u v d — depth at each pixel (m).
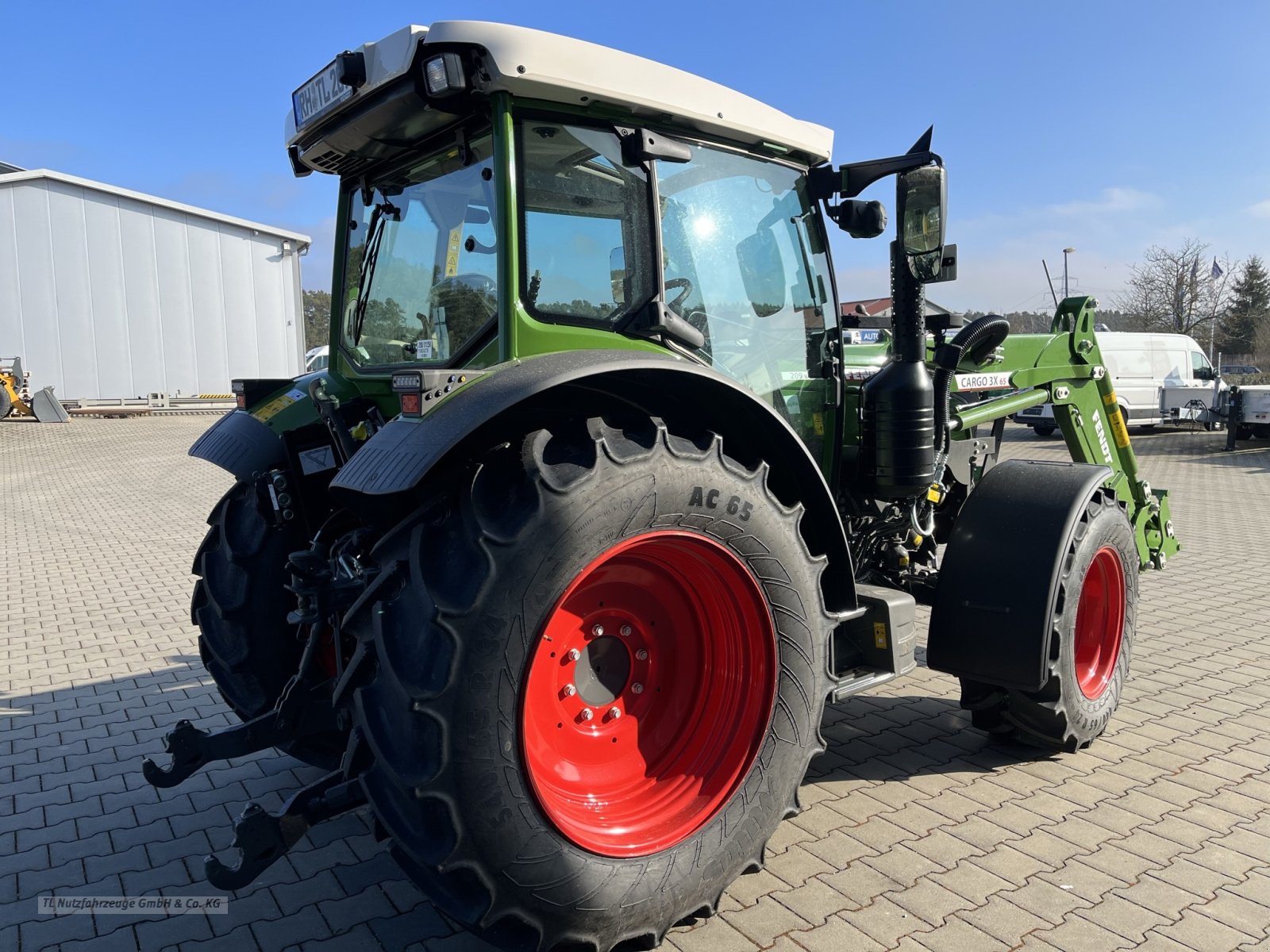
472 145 2.67
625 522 2.18
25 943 2.56
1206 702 4.18
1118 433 4.88
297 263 25.03
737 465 2.44
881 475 3.37
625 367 2.24
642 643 2.59
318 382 3.29
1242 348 47.78
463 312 2.75
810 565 2.64
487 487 2.13
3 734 4.11
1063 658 3.35
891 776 3.48
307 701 2.93
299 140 3.05
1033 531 3.35
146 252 22.77
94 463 14.96
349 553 2.98
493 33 2.36
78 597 6.77
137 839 3.16
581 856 2.17
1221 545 7.96
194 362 23.72
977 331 3.48
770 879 2.76
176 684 4.80
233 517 3.43
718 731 2.61
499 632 2.01
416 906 2.73
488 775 2.00
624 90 2.57
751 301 3.16
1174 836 2.98
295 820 2.12
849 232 3.31
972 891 2.68
